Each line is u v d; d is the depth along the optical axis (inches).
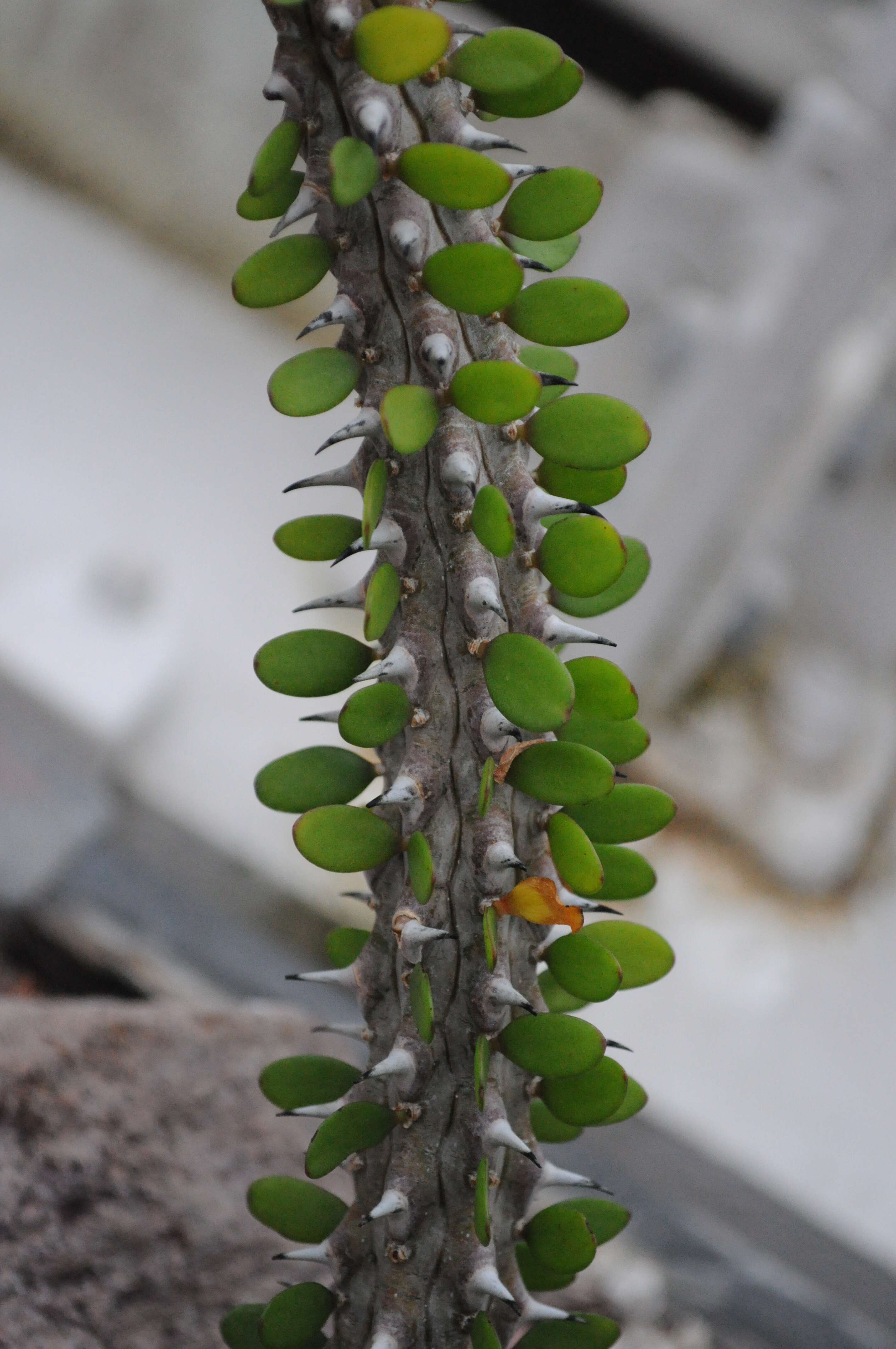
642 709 85.4
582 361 75.2
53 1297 25.7
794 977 79.4
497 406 19.9
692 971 78.7
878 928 83.0
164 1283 26.3
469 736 20.7
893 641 92.3
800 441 73.0
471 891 20.9
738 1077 73.9
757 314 68.1
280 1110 28.4
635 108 90.7
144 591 77.2
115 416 103.1
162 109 110.4
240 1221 27.0
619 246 74.6
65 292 109.9
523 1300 22.1
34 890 52.2
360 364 20.6
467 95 20.3
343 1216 22.6
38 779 64.1
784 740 86.8
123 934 53.4
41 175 114.7
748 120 85.0
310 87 19.8
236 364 109.4
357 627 92.7
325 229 20.3
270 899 71.9
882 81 62.7
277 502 100.6
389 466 20.5
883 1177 69.9
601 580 20.5
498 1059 21.4
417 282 20.1
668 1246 47.4
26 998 45.6
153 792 75.4
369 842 21.0
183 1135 27.5
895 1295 60.6
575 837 20.7
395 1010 21.5
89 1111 27.0
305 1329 22.3
